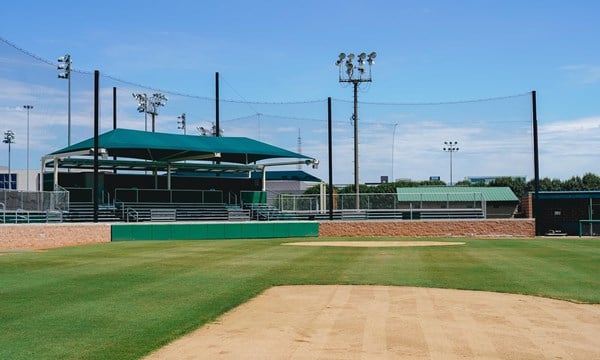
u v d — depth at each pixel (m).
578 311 11.63
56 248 25.64
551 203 46.41
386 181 62.09
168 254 22.28
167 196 41.25
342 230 37.34
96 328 9.82
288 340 9.22
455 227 37.28
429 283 15.07
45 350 8.48
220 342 9.08
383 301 12.55
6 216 30.05
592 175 70.75
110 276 15.84
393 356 8.37
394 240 32.44
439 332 9.78
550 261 20.23
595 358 8.44
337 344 8.98
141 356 8.27
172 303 12.04
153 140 37.59
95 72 31.78
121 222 34.03
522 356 8.48
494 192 48.03
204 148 38.72
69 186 40.97
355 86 46.75
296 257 21.33
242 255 22.03
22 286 14.05
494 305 12.16
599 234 40.47
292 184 65.88
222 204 42.59
